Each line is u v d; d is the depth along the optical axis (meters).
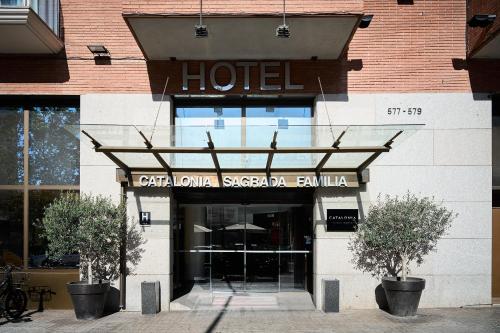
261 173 11.12
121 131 9.41
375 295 11.08
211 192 11.96
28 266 11.37
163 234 11.12
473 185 11.27
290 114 11.93
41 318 10.23
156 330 9.20
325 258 11.12
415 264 11.16
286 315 10.45
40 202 11.51
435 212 10.41
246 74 11.41
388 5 11.53
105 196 11.17
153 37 10.26
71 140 11.64
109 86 11.38
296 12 9.48
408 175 11.27
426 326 9.32
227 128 10.25
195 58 11.37
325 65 11.45
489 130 11.32
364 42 11.46
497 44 10.48
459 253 11.19
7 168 11.60
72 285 10.01
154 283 10.66
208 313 10.69
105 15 11.48
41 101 11.70
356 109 11.35
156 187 11.18
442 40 11.47
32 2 10.55
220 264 12.07
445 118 11.34
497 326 9.29
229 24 9.77
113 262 10.98
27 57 11.37
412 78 11.41
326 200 11.22
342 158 10.56
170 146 9.67
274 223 12.11
